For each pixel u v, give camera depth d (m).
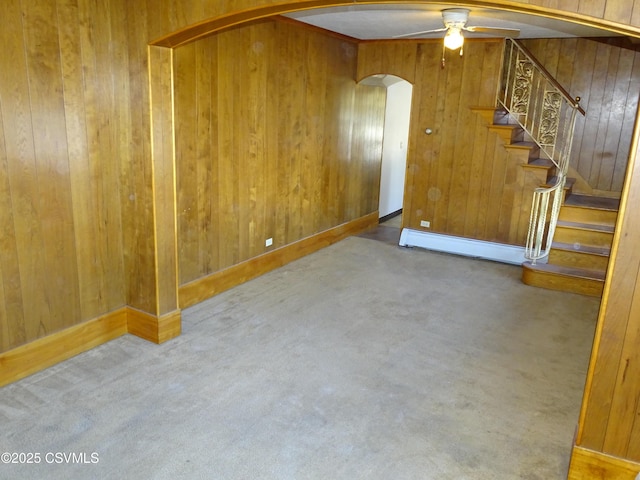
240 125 4.63
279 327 4.04
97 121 3.35
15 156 2.94
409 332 4.05
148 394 3.06
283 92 5.12
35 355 3.23
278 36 4.90
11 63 2.83
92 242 3.48
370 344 3.81
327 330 4.02
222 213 4.60
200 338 3.80
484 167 5.93
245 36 4.50
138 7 3.17
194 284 4.39
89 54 3.22
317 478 2.43
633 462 2.34
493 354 3.74
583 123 6.16
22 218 3.03
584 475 2.44
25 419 2.78
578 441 2.43
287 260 5.66
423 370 3.47
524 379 3.41
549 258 5.34
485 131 5.84
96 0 3.19
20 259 3.06
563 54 6.08
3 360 3.05
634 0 1.94
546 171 5.64
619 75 5.89
